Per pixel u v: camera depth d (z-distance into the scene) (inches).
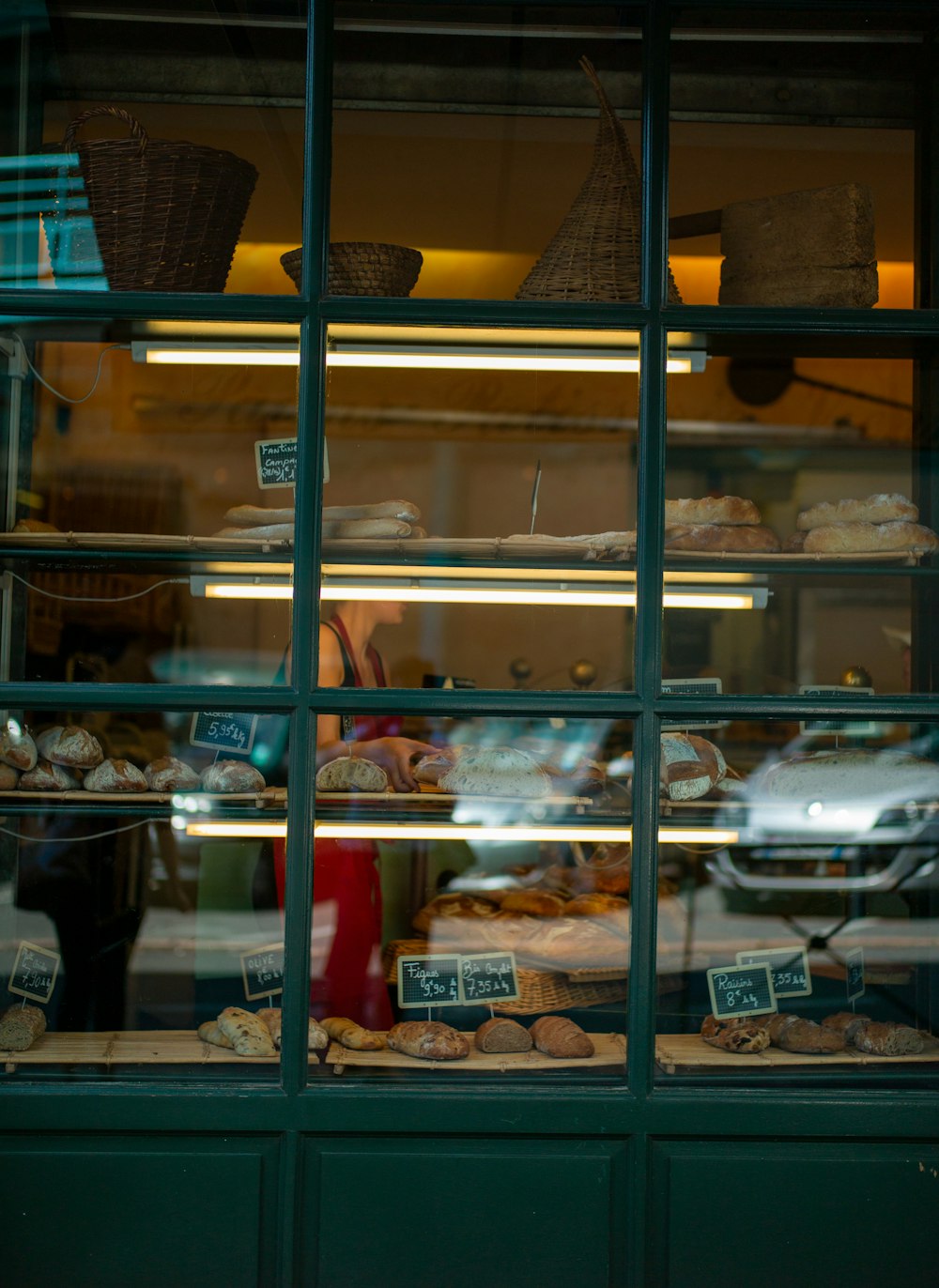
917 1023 98.9
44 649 111.5
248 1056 90.2
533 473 190.2
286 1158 86.7
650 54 95.0
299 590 91.7
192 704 91.4
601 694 92.2
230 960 97.7
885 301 108.7
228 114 104.8
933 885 99.5
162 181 95.3
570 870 99.7
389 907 97.7
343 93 104.3
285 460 99.8
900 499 102.0
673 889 99.2
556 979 95.2
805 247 98.4
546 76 104.7
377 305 92.5
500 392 180.5
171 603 154.9
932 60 105.0
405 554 97.3
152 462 174.4
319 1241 86.6
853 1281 87.4
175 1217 86.6
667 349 96.0
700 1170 87.4
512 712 92.1
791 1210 87.5
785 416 170.2
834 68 105.4
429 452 187.0
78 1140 86.8
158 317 93.6
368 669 104.1
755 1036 92.5
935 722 93.6
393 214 118.4
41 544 98.3
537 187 114.8
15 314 94.0
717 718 93.5
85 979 98.6
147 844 100.3
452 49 104.2
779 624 130.3
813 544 100.0
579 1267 86.9
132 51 104.6
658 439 93.0
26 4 102.1
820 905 99.3
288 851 90.1
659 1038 95.3
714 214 103.7
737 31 100.2
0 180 96.9
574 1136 87.7
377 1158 86.8
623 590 100.4
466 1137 87.5
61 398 110.0
